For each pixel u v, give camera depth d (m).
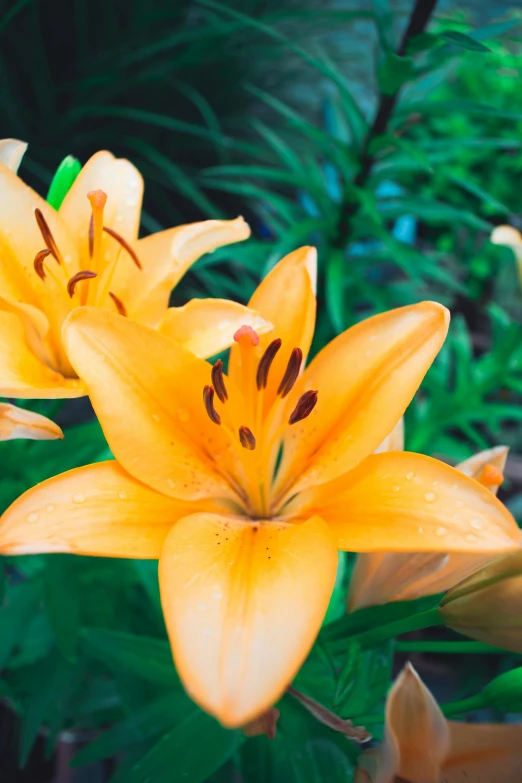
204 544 0.28
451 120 0.92
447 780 0.29
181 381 0.31
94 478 0.29
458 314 1.05
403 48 0.56
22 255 0.34
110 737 0.40
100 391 0.29
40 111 0.92
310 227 0.64
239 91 0.99
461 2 1.12
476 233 1.00
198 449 0.32
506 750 0.29
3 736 0.56
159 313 0.35
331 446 0.31
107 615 0.42
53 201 0.37
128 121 0.94
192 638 0.26
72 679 0.45
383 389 0.31
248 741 0.32
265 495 0.32
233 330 0.33
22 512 0.28
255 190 0.70
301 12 0.64
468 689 0.62
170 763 0.32
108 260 0.36
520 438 0.92
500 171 0.92
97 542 0.28
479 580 0.29
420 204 0.64
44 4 0.89
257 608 0.26
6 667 0.46
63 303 0.34
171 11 0.86
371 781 0.30
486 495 0.28
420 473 0.29
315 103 1.04
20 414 0.31
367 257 0.71
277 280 0.33
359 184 0.63
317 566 0.27
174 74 0.95
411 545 0.28
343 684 0.31
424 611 0.31
